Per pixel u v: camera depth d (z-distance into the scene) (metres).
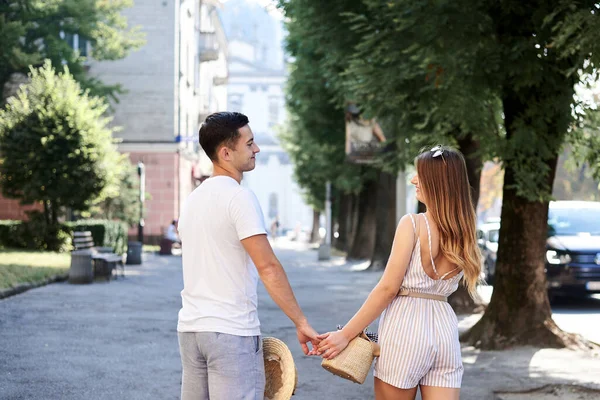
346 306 16.02
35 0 27.94
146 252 39.00
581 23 8.47
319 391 7.89
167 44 44.16
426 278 3.98
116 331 11.80
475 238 4.00
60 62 30.22
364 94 12.68
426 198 4.00
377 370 4.05
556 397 7.62
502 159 10.22
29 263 22.05
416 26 9.90
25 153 27.53
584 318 14.65
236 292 3.72
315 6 15.48
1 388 7.76
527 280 10.63
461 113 10.16
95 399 7.39
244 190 3.77
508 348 10.47
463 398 7.56
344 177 33.62
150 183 44.12
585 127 10.83
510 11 9.73
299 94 26.81
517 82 9.64
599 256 16.25
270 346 3.91
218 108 74.19
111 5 31.06
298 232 78.94
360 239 35.53
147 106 44.19
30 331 11.59
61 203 28.25
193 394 3.76
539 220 10.69
